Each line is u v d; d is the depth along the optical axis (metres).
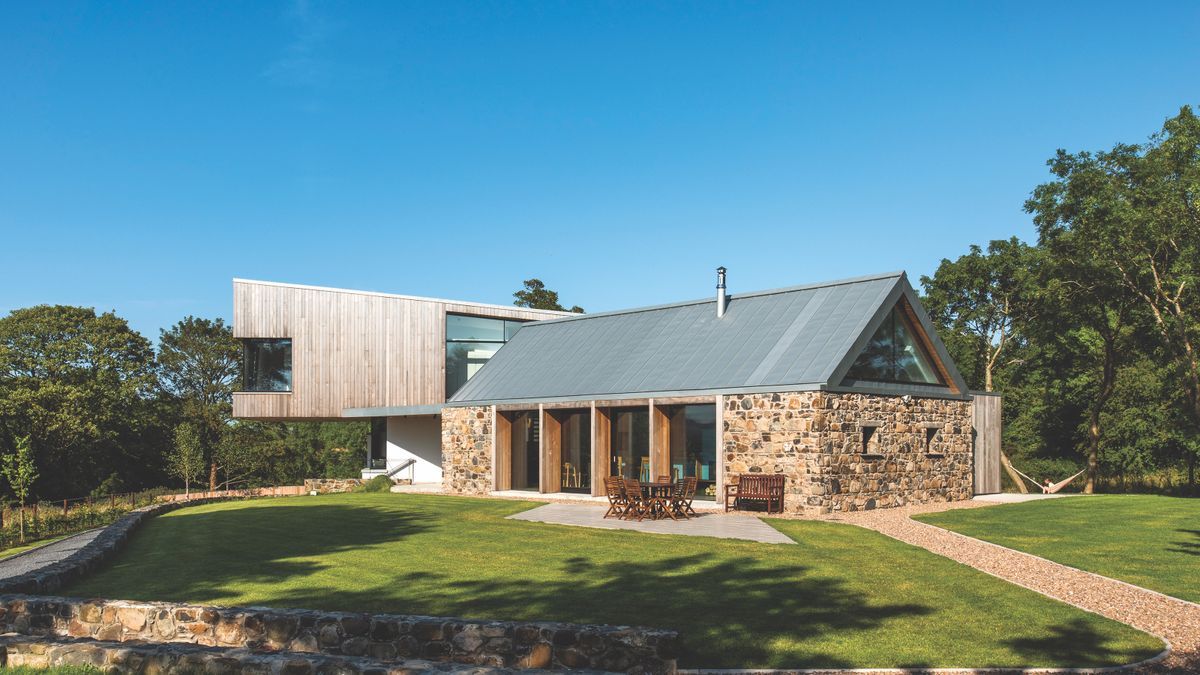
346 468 61.12
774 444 19.72
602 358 25.56
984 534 15.47
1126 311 34.38
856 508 19.81
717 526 16.48
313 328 33.62
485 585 10.39
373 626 7.66
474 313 35.97
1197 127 28.14
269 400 33.31
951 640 8.05
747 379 20.61
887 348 21.86
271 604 9.51
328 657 6.89
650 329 25.86
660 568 11.55
